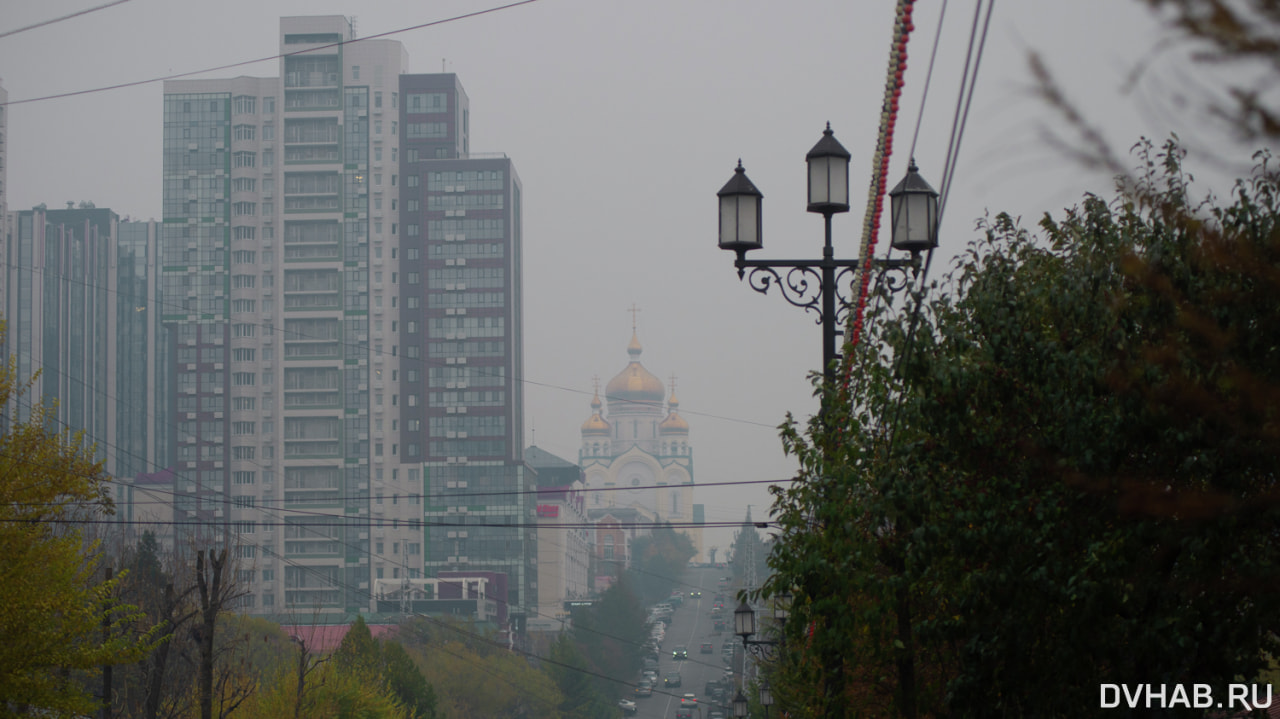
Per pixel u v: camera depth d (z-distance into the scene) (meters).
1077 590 42.12
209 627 115.44
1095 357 43.06
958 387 47.06
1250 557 39.31
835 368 58.38
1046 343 45.56
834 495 53.12
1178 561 42.72
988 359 47.19
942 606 53.19
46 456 87.12
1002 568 45.38
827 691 58.03
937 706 55.06
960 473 47.91
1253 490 36.97
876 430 54.31
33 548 85.00
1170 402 28.83
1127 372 32.12
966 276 51.81
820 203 59.62
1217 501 25.09
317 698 175.62
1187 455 38.88
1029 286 50.25
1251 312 31.39
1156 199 23.42
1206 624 41.31
